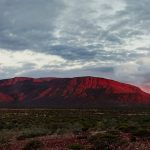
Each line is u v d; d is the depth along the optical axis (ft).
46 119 254.88
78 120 219.20
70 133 109.40
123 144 69.31
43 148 77.05
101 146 68.69
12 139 105.50
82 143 76.79
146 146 66.90
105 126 134.92
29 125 173.58
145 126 108.99
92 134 90.07
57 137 96.37
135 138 75.87
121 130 96.02
